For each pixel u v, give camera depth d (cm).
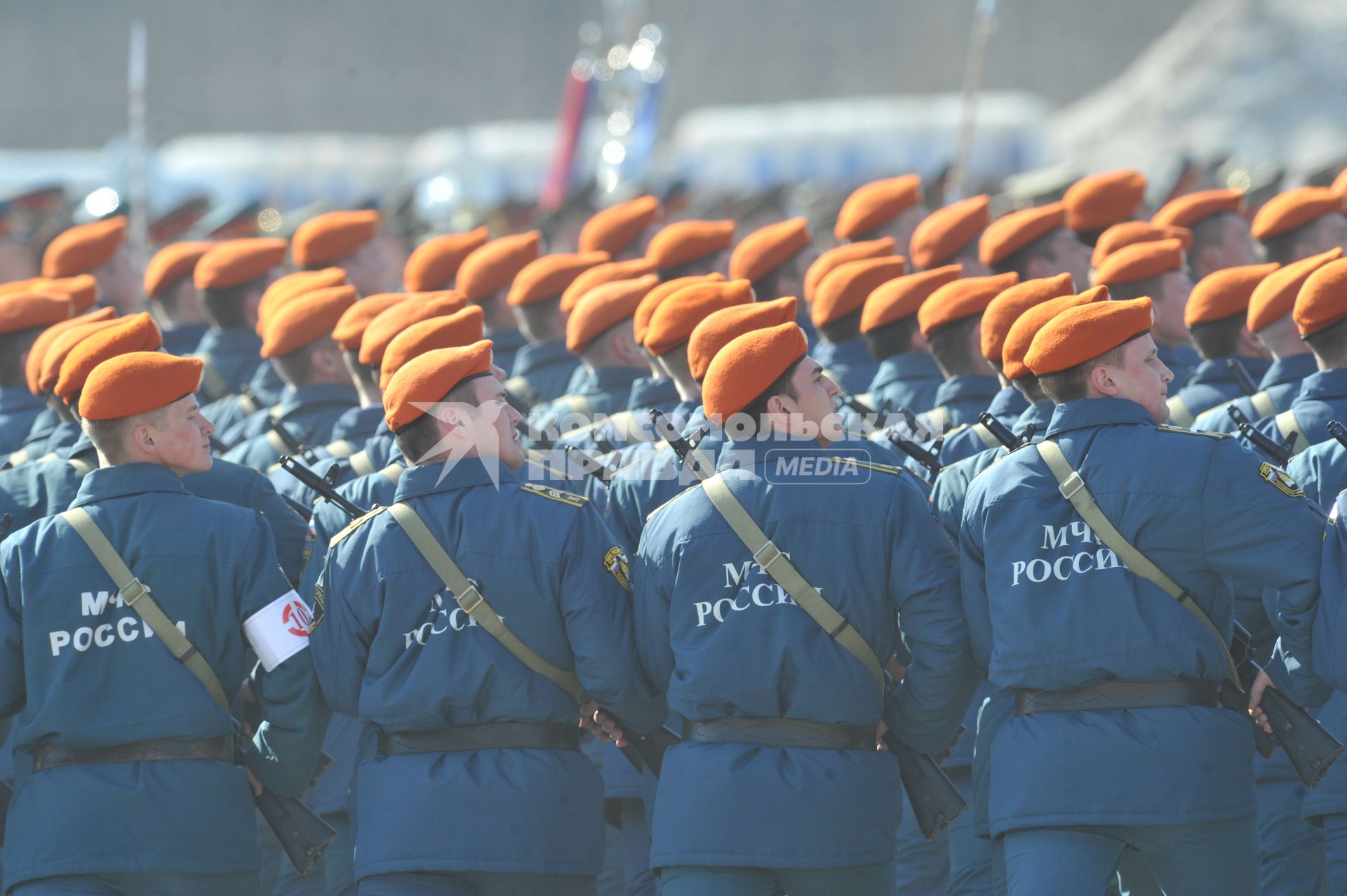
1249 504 1419
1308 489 1662
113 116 13388
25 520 1859
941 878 1973
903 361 2198
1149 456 1442
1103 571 1439
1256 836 1454
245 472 1834
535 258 2780
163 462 1577
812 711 1489
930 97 13212
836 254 2572
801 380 1534
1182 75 10212
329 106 13525
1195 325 2112
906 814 1972
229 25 13550
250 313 2750
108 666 1520
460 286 2789
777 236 2664
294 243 2966
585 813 1558
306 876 2031
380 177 8331
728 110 13375
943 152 7806
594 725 1653
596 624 1538
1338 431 1530
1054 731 1443
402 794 1528
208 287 2742
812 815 1468
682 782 1503
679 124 13325
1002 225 2520
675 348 1906
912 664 1554
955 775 1917
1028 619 1455
